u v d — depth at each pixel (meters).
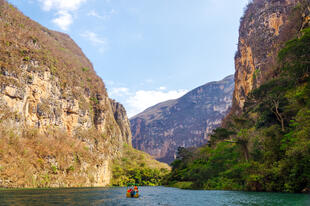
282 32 100.12
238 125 74.69
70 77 161.00
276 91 60.28
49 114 124.81
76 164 127.44
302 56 43.75
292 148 35.09
